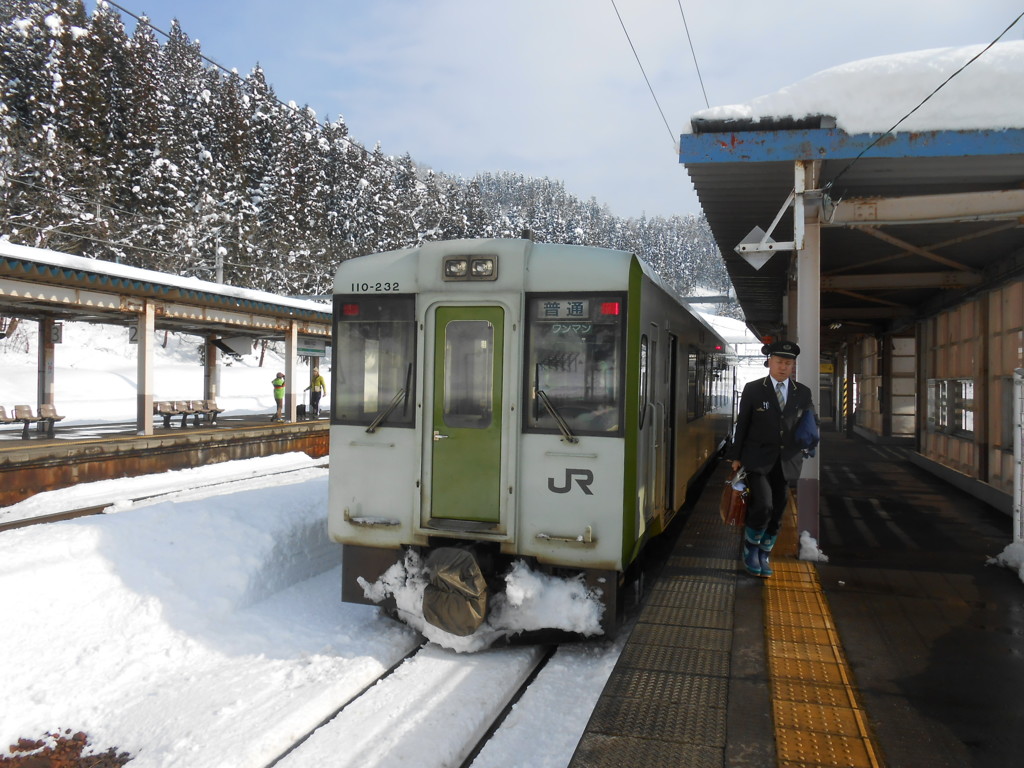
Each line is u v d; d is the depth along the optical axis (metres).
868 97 6.09
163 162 43.44
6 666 4.48
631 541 4.96
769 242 6.41
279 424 18.48
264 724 3.98
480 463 5.00
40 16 44.91
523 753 3.68
